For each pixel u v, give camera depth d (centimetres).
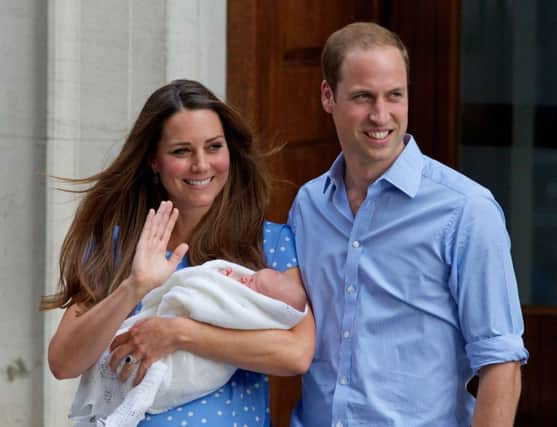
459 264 1070
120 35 1565
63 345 1118
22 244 1583
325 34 1875
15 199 1577
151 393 1080
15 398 1603
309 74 1848
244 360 1098
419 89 2016
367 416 1098
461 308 1069
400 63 1074
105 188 1188
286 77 1795
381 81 1064
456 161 2017
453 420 1097
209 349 1094
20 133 1567
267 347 1100
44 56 1552
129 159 1170
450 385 1091
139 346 1096
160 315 1120
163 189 1195
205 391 1109
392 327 1097
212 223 1176
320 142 1883
